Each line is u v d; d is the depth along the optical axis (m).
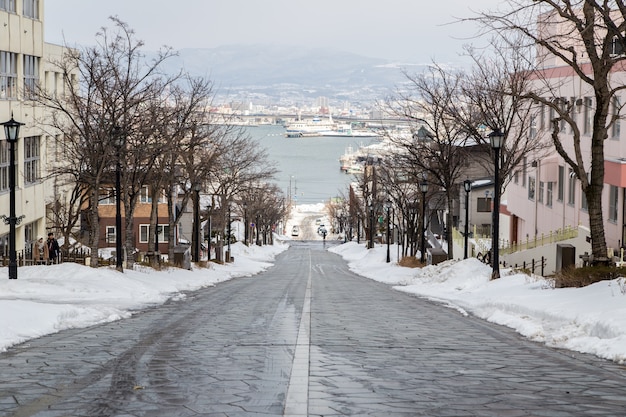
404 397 8.16
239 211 101.44
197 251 48.31
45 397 8.12
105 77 33.66
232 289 30.38
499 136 27.41
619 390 8.73
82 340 13.16
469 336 14.13
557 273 23.28
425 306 21.39
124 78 34.75
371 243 83.31
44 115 43.12
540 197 45.44
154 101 41.78
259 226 111.50
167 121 33.69
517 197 51.44
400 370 10.03
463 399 8.09
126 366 10.24
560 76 39.59
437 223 85.06
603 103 19.91
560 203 40.84
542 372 9.99
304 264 71.00
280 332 14.40
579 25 18.89
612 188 32.66
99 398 8.05
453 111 43.16
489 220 65.00
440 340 13.44
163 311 19.28
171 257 42.22
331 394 8.29
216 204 72.88
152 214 37.94
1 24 36.41
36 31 41.28
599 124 20.19
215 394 8.27
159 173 36.72
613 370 10.20
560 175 41.31
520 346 12.70
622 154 31.91
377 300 23.80
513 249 42.03
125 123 30.00
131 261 33.28
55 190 47.34
